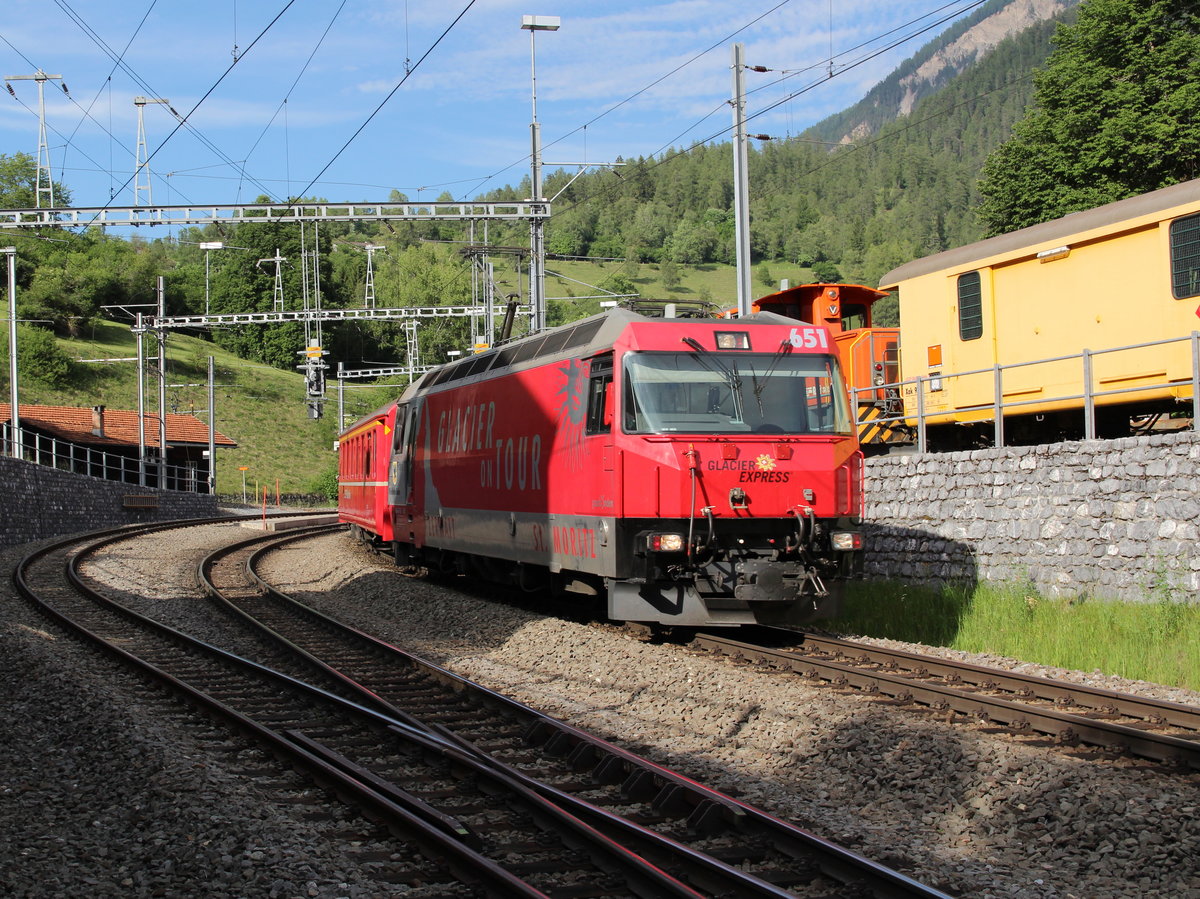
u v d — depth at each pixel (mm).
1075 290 16781
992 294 18328
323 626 15312
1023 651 11969
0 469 30859
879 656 11406
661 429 12211
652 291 143000
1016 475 15422
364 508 28500
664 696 10164
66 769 7816
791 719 9000
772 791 7238
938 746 7848
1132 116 30812
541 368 14898
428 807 6336
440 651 13430
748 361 12711
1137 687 9977
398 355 105500
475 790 7223
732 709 9445
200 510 53750
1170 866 5805
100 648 13195
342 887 5449
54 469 36562
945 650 12289
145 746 8047
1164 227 15242
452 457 18797
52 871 5699
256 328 103312
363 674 11516
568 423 13766
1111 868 5863
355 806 6727
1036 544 15031
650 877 5402
